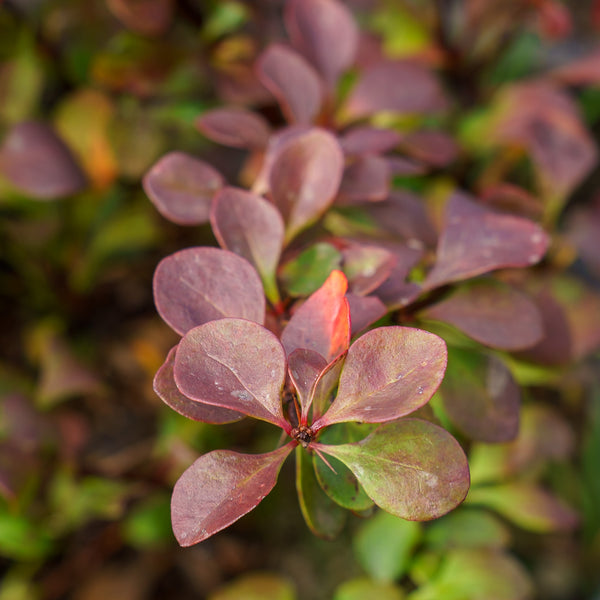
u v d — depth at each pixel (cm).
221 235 26
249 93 38
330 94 32
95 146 38
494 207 32
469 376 27
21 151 36
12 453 37
